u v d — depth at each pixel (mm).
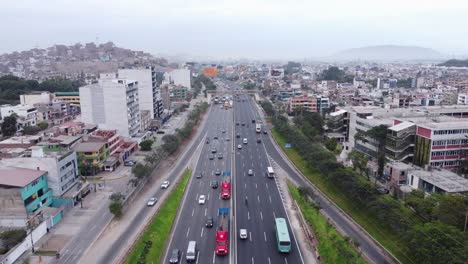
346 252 72938
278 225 84625
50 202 100438
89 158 128750
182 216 98250
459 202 81500
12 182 89875
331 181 114125
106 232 87875
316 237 85625
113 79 181875
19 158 100750
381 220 87750
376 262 74750
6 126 181500
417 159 125750
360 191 97938
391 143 130125
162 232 87625
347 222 94625
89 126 160750
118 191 114375
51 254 78000
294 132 177625
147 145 165000
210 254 78562
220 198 110875
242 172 136625
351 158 128875
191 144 179750
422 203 87750
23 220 86938
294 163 146125
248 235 87375
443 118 142875
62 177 104125
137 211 99938
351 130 170625
